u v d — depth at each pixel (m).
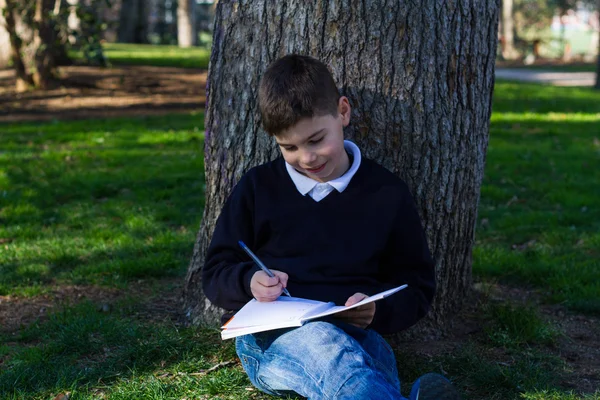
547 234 5.51
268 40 3.17
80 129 10.52
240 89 3.26
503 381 2.95
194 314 3.53
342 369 2.24
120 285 4.25
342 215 2.63
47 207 6.26
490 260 4.72
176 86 16.72
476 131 3.37
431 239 3.31
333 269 2.61
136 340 3.33
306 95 2.41
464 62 3.21
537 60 41.44
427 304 2.68
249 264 2.60
